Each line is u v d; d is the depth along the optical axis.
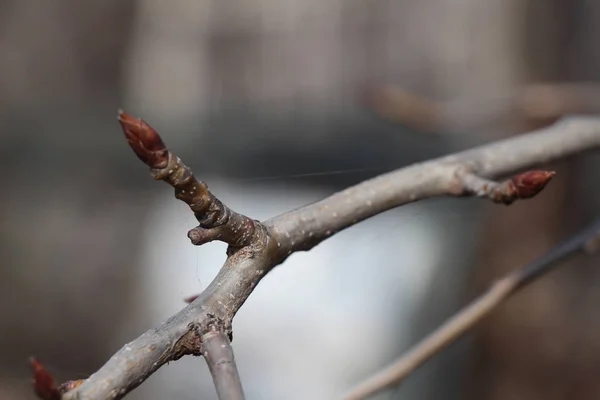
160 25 1.33
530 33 0.83
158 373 0.98
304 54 1.25
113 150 1.04
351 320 0.98
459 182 0.39
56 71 1.26
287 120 0.91
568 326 0.83
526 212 0.84
